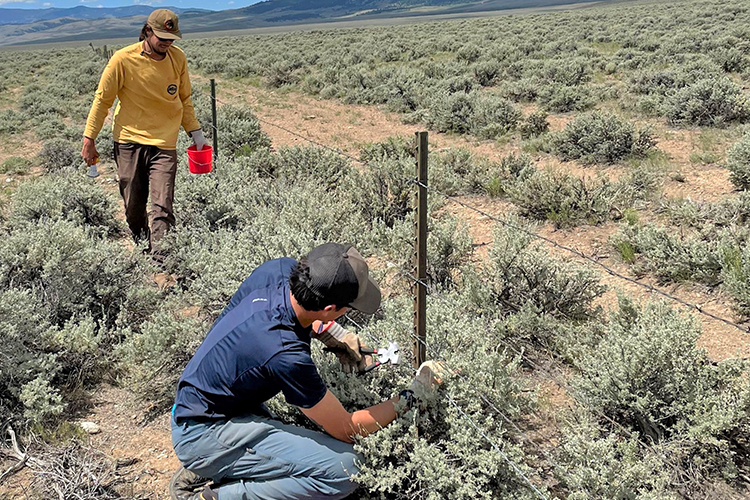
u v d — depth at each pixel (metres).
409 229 5.72
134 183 5.69
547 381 4.01
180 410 2.58
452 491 2.70
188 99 5.89
